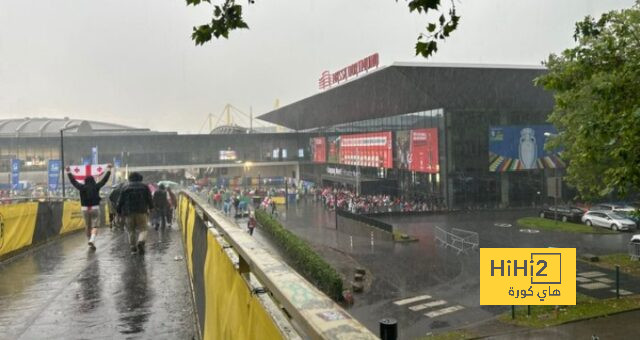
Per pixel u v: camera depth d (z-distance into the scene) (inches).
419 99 1989.4
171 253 343.0
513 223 1555.1
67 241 426.6
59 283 245.9
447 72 1790.1
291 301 48.6
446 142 1932.8
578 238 1262.3
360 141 2615.7
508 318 652.7
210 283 133.6
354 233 1499.8
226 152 3459.6
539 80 635.5
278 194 2566.4
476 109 1955.0
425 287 842.8
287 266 64.6
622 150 439.8
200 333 166.1
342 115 2760.8
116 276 262.8
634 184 465.7
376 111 2393.0
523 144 1993.1
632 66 484.4
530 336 580.4
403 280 895.1
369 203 2027.6
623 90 479.5
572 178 1183.6
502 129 1974.7
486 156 1967.3
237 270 84.0
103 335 166.2
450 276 911.7
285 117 3710.6
